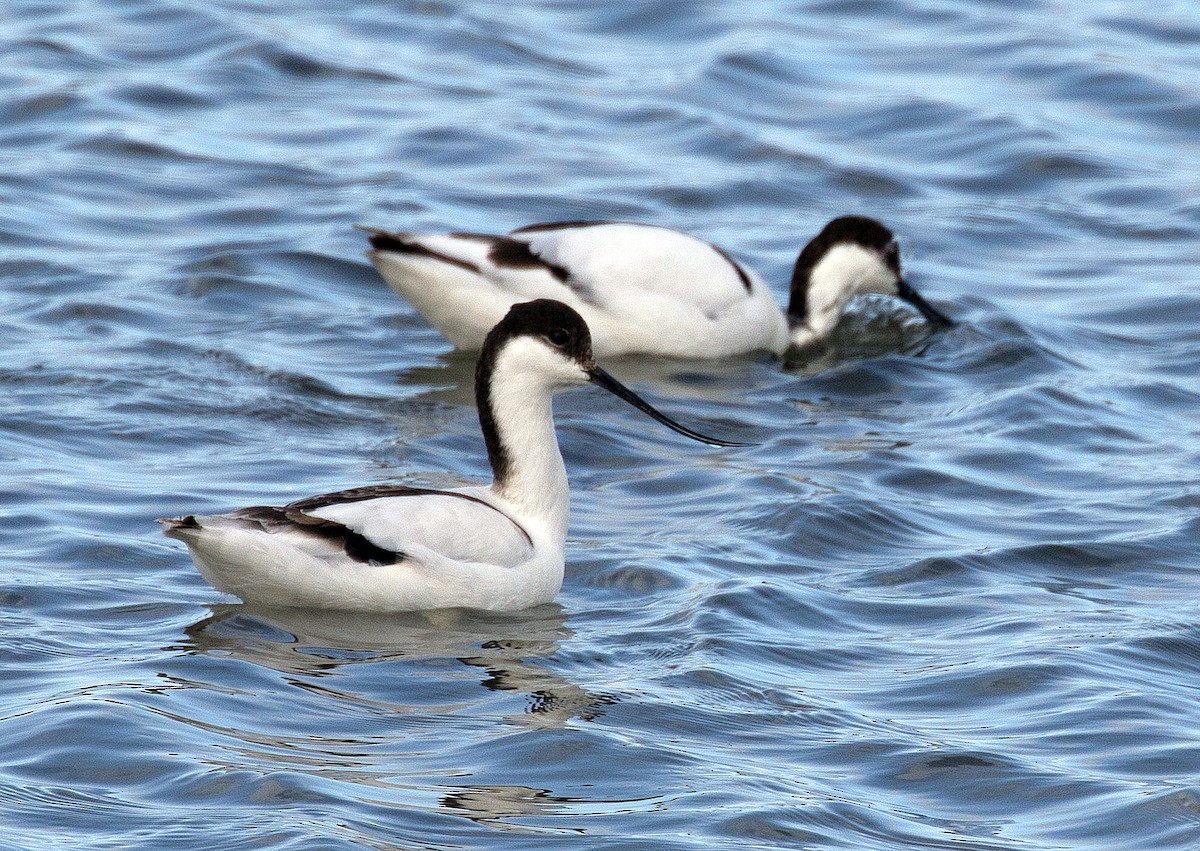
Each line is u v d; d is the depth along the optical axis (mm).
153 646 10836
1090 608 12086
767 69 25938
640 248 18125
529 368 12156
